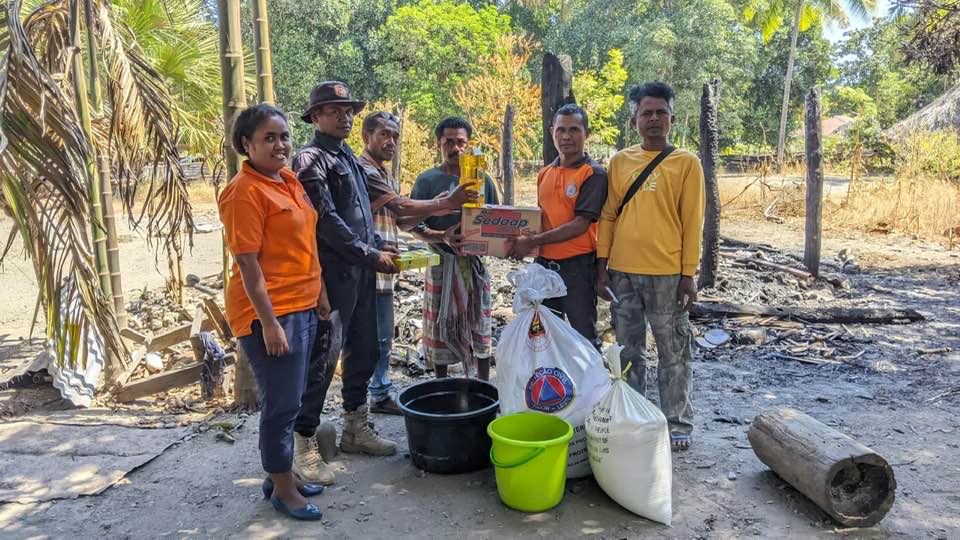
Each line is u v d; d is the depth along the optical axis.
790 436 3.31
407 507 3.30
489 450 3.67
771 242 11.63
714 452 3.85
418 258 3.61
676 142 33.09
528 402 3.48
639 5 31.64
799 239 11.92
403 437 4.15
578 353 3.54
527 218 3.80
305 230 3.09
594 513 3.23
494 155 19.56
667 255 3.73
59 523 3.20
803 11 32.19
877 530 3.04
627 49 30.56
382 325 4.43
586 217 3.76
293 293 3.06
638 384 3.93
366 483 3.55
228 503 3.37
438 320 4.45
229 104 4.36
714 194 7.30
